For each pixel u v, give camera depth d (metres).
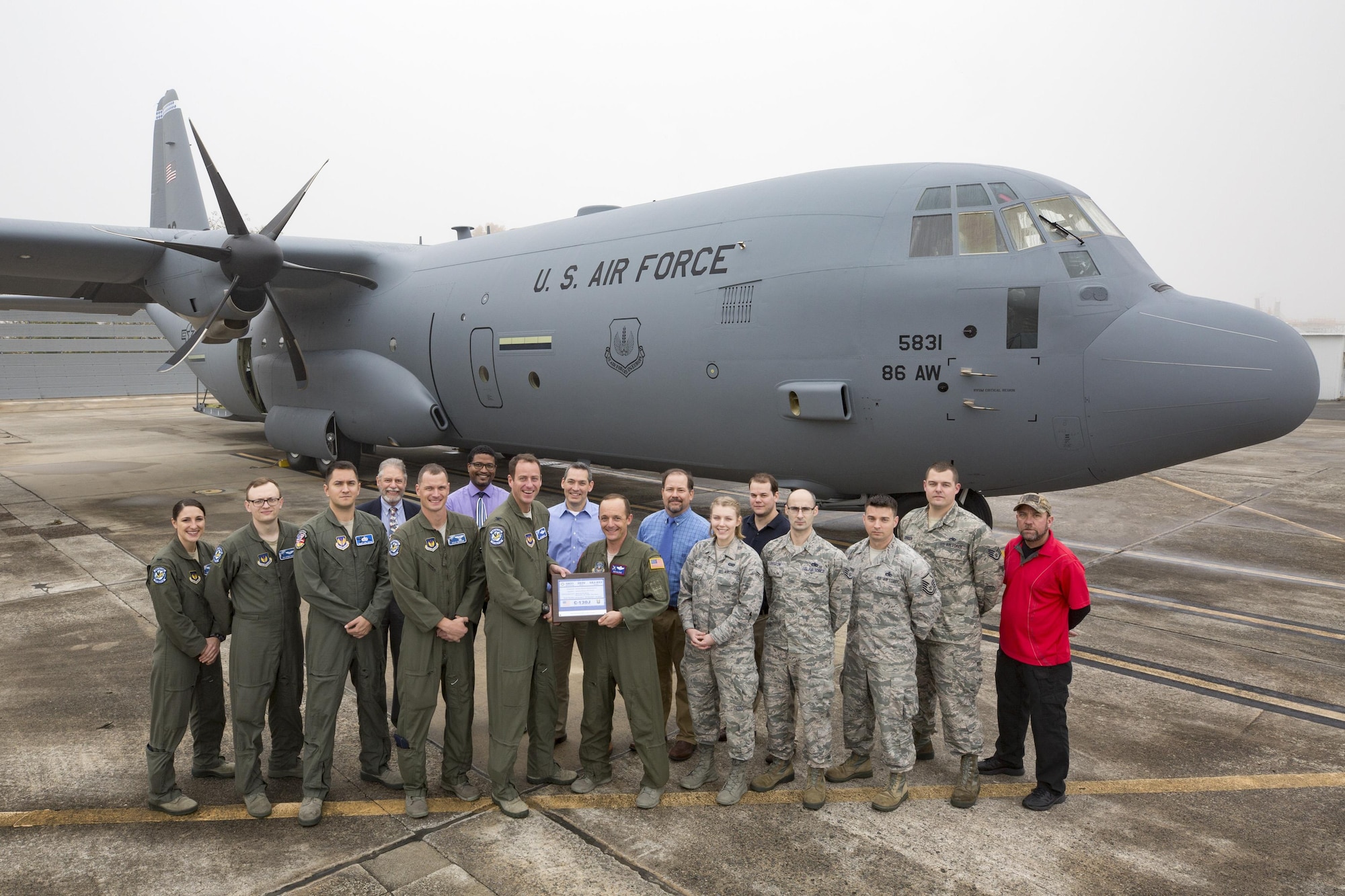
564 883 3.80
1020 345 7.73
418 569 4.23
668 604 4.77
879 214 8.52
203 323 12.88
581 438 11.45
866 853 4.03
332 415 14.95
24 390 38.25
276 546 4.35
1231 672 6.33
